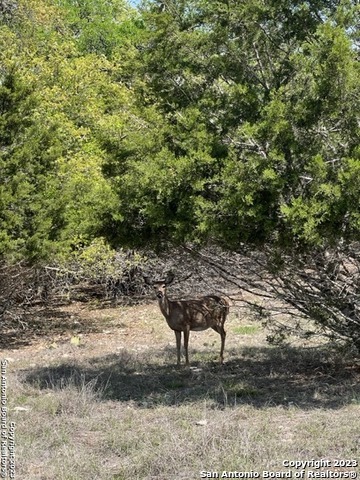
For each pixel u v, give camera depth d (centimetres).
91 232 896
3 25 2108
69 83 1764
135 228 877
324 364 1030
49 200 1256
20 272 1309
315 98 750
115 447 675
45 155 1286
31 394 909
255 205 739
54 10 2623
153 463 617
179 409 801
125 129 945
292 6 835
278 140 740
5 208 1195
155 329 1500
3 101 1278
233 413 776
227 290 1605
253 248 826
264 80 834
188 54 842
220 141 788
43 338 1441
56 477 602
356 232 738
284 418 763
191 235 783
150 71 865
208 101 809
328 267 858
